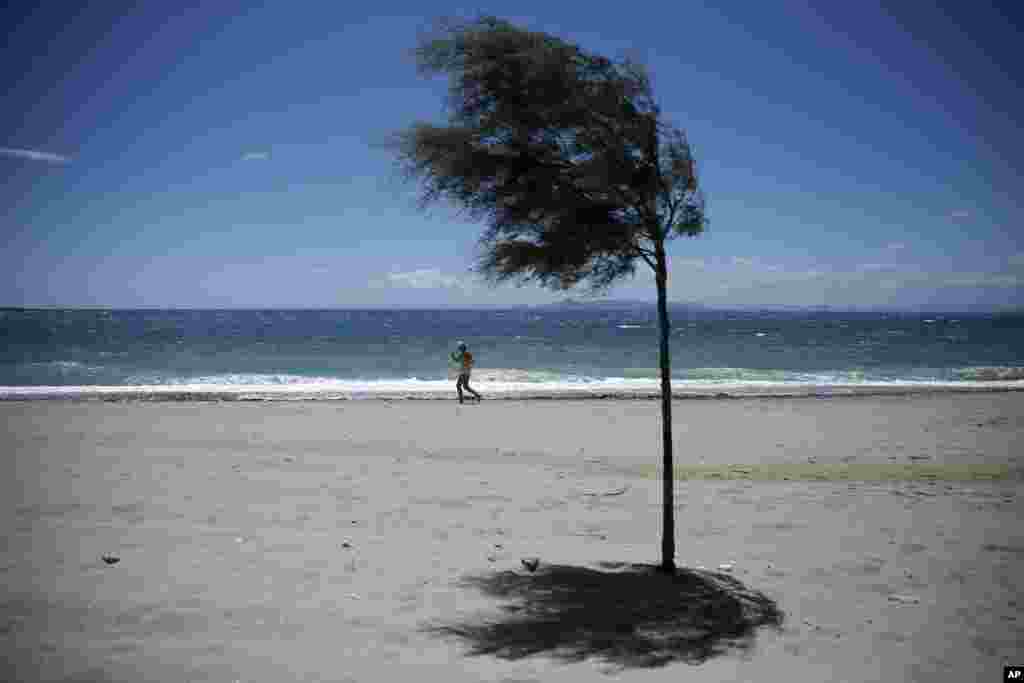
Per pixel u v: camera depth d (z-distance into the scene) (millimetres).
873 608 5648
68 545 7090
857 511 8969
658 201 6148
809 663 4621
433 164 6102
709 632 5129
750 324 142375
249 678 4293
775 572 6547
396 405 21328
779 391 25500
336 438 15086
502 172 6020
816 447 14367
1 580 6027
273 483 10352
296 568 6477
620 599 5809
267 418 18281
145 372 35781
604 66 6047
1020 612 5574
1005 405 21938
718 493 10062
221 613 5363
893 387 26625
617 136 5949
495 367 40281
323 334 87188
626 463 12531
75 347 56188
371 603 5645
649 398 23781
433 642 4902
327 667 4465
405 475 11180
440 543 7453
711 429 16922
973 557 7000
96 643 4797
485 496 9766
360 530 7883
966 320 188875
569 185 6000
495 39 5906
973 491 10156
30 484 10062
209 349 55656
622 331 102562
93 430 15938
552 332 98375
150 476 10750
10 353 48781
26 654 4594
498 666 4512
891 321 173625
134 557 6727
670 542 6543
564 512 8938
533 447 14227
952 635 5117
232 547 7102
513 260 6141
